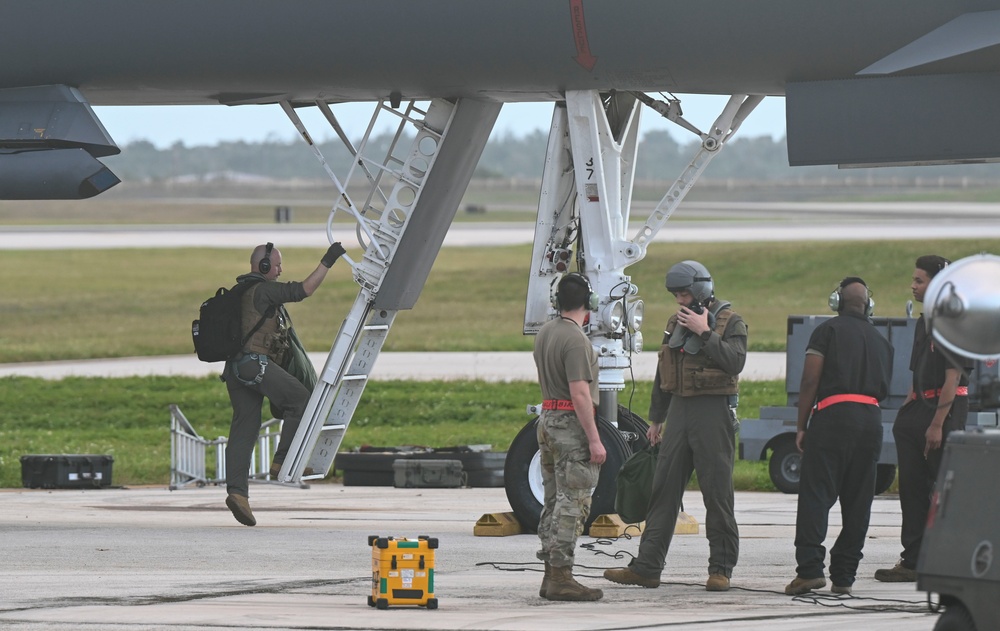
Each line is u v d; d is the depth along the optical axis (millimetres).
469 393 95438
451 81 41625
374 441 75562
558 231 43250
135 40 43219
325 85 43281
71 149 44219
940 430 31047
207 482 58688
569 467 28781
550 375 28922
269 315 43844
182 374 113562
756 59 37344
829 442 29734
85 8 43438
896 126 36250
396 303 45156
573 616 26688
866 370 29891
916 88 35938
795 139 37406
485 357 124062
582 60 39188
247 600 28953
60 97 44625
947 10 35375
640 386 96000
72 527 44156
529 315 43281
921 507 31922
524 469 41062
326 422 45781
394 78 41969
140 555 36938
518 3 38812
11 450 73375
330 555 37000
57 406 93000
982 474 20719
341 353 44625
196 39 42625
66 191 44125
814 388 30094
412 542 27859
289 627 25312
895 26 35688
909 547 32031
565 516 28766
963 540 20766
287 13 41375
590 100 40938
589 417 28344
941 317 19828
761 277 186625
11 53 44312
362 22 40625
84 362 127875
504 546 38594
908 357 52969
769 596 29859
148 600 28922
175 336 150250
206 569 34219
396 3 40094
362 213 44812
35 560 35875
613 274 41031
